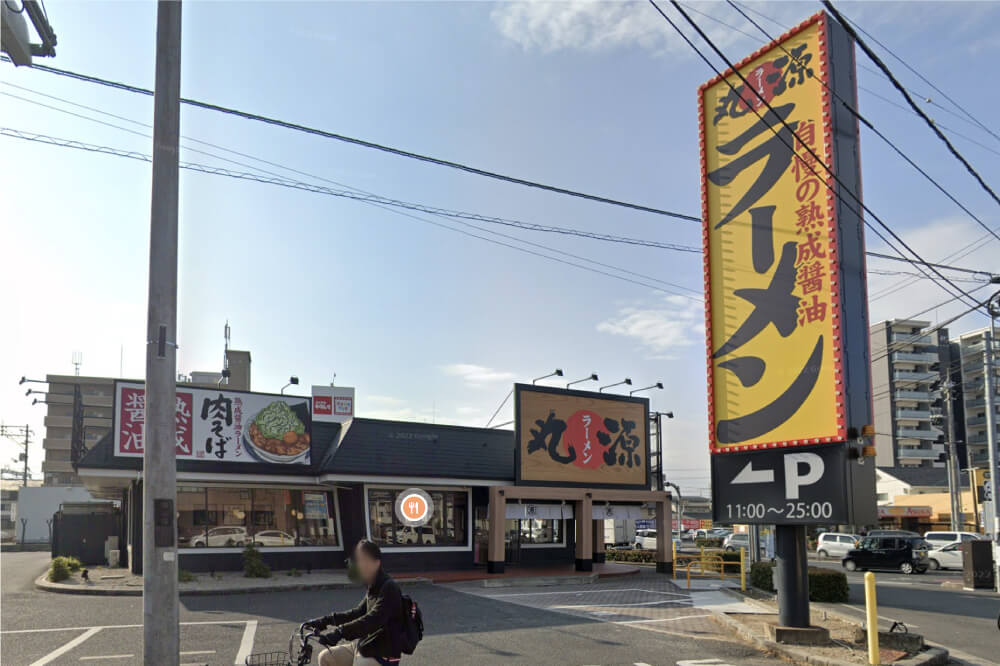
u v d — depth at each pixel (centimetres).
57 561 2234
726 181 1452
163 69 779
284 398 2566
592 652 1209
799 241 1329
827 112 1298
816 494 1265
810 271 1308
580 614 1675
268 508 2547
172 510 723
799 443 1292
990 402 2744
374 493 2648
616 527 5644
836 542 4425
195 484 2442
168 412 734
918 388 8856
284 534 2558
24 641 1279
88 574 2331
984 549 2581
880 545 3684
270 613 1625
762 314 1373
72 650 1199
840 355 1249
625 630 1445
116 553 2720
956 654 1278
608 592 2214
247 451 2470
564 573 2750
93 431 8881
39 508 5775
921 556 3553
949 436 4841
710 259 1467
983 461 8406
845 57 1341
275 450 2514
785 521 1295
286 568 2527
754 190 1405
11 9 808
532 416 2858
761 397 1360
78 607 1716
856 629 1320
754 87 1420
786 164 1359
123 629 1400
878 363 9038
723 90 1473
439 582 2438
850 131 1327
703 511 10769
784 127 1363
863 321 1298
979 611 1906
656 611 1752
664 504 3058
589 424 2988
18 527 5722
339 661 621
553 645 1270
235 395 2488
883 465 8831
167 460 729
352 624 591
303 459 2555
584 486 2923
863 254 1318
